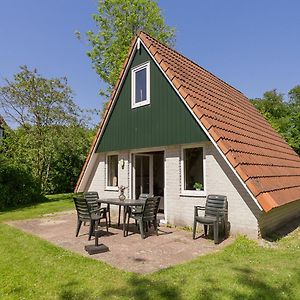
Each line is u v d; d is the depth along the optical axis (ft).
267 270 18.97
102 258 22.59
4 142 76.69
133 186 42.37
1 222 41.27
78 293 16.46
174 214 35.17
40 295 16.53
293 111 125.39
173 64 39.01
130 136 40.68
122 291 16.40
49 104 75.10
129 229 33.73
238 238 27.53
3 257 23.81
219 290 16.22
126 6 81.46
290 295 15.74
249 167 28.76
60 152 78.33
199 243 27.02
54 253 24.25
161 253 23.85
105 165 46.80
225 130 32.35
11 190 61.21
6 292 17.12
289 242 27.40
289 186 33.53
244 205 28.55
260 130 45.83
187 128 33.35
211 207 29.91
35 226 37.37
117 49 82.43
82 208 30.07
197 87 38.11
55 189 89.71
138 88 40.50
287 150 51.93
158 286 16.79
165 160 36.73
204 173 32.32
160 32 84.99
